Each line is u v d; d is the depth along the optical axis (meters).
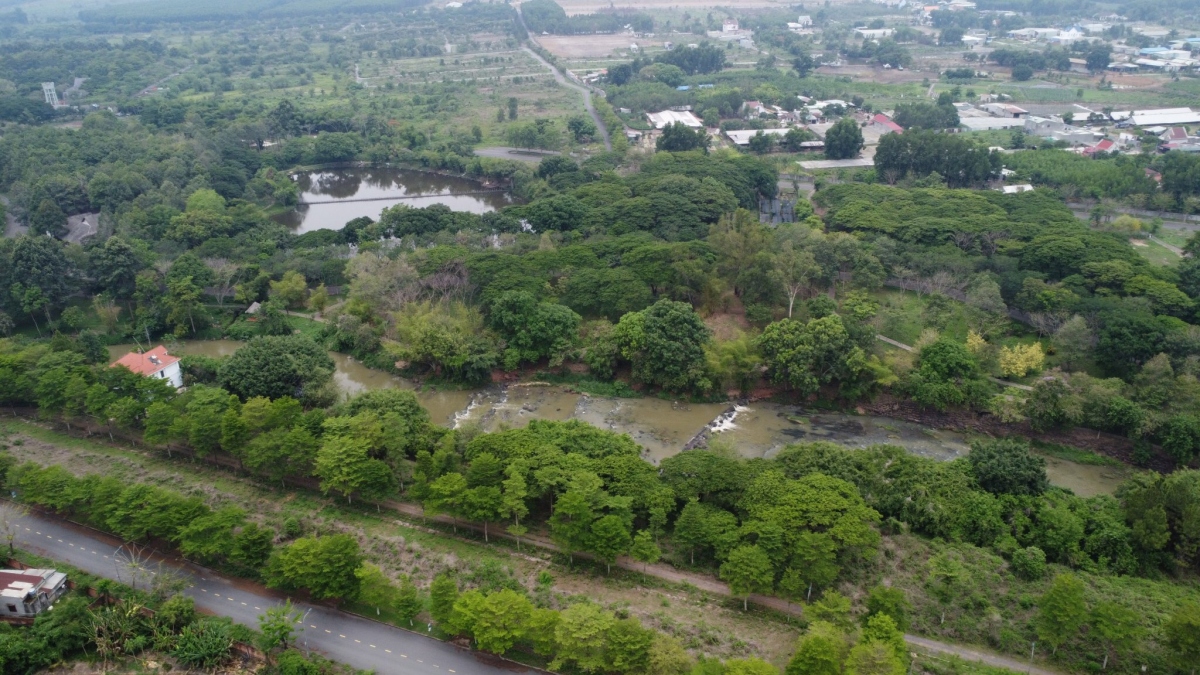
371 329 153.88
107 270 165.25
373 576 83.81
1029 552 91.38
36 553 95.00
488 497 95.44
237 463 114.25
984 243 176.50
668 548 95.56
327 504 105.06
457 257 162.88
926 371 131.50
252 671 77.50
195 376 138.62
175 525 92.38
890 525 98.38
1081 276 155.88
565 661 76.88
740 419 134.00
